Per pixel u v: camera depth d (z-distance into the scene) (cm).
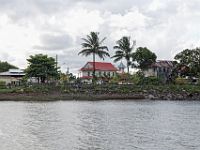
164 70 15862
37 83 12475
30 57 13462
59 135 3847
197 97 11556
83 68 16875
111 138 3684
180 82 13200
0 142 3406
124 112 6600
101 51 14062
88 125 4688
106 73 16775
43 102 9481
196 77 14175
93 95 11194
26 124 4750
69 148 3180
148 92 11694
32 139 3581
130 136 3819
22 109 7156
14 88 11400
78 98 10762
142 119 5469
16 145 3272
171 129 4375
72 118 5519
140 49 15625
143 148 3203
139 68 15575
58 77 13750
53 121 5109
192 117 5847
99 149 3155
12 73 15362
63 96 10838
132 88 11912
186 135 3903
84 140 3559
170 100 10988
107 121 5156
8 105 8300
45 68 13362
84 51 14050
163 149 3170
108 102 9600
